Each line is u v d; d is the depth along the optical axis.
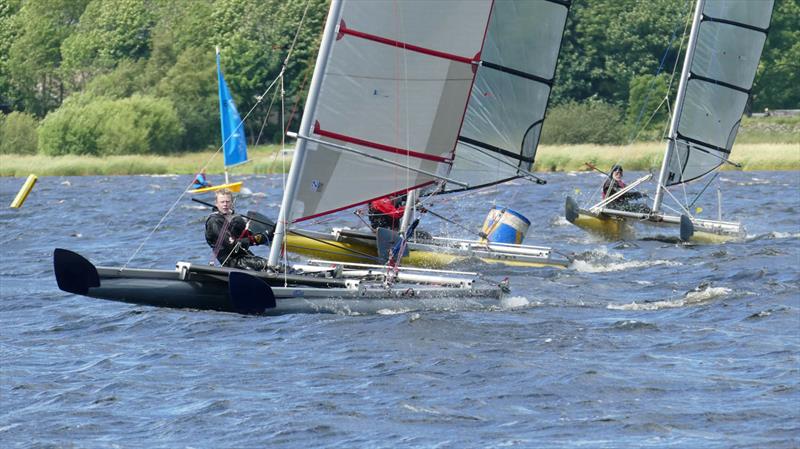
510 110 76.81
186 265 48.25
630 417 34.62
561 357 42.25
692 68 91.88
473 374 39.69
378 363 41.28
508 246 69.38
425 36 51.06
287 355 42.81
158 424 34.50
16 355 43.81
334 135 50.75
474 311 51.22
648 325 48.03
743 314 50.62
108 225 100.31
